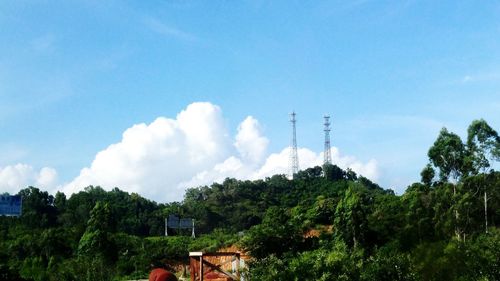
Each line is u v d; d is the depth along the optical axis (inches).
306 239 2199.8
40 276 2176.4
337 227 2313.0
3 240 3265.3
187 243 3555.6
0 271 1916.8
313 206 3656.5
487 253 1012.5
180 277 2618.1
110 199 5590.6
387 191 5826.8
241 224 5083.7
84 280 2183.8
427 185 2662.4
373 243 2234.3
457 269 1018.1
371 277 1048.2
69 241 3107.8
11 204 3302.2
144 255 2955.2
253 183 6259.8
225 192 5969.5
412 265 1062.4
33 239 3058.6
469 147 2556.6
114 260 2839.6
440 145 2571.4
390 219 2397.9
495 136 2511.1
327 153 7111.2
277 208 2647.6
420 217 2397.9
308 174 6919.3
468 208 2287.2
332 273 1091.9
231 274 1448.1
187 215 5236.2
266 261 1277.1
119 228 4751.5
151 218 5088.6
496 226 2522.1
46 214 4825.3
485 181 2495.1
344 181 6299.2
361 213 2278.5
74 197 5403.5
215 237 3789.4
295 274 1115.3
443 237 2149.4
